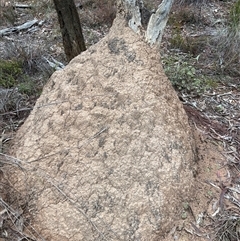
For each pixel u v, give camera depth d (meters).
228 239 2.73
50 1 6.42
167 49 5.23
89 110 2.84
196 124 3.53
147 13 5.74
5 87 4.24
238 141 3.45
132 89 2.82
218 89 4.33
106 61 2.94
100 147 2.73
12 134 3.37
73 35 4.09
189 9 6.24
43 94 3.11
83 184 2.65
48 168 2.74
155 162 2.70
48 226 2.59
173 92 3.03
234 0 6.67
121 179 2.65
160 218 2.61
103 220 2.56
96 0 6.31
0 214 2.65
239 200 2.95
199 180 2.98
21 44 5.21
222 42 5.11
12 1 6.57
